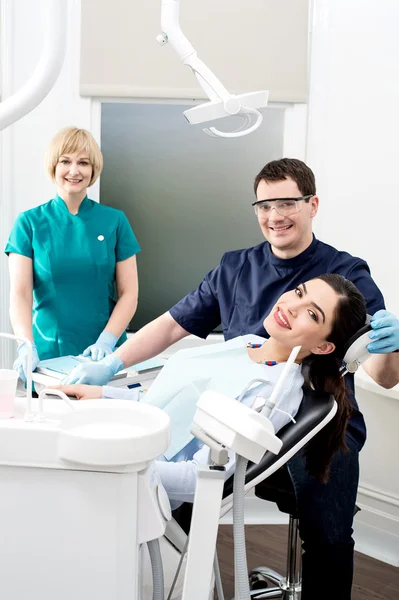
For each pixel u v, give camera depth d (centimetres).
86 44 279
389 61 266
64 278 246
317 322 142
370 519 271
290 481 182
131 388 192
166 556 136
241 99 125
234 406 106
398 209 268
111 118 294
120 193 299
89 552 99
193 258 304
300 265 188
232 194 300
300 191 180
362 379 250
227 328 198
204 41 279
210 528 106
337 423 145
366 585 246
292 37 282
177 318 205
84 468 97
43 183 290
